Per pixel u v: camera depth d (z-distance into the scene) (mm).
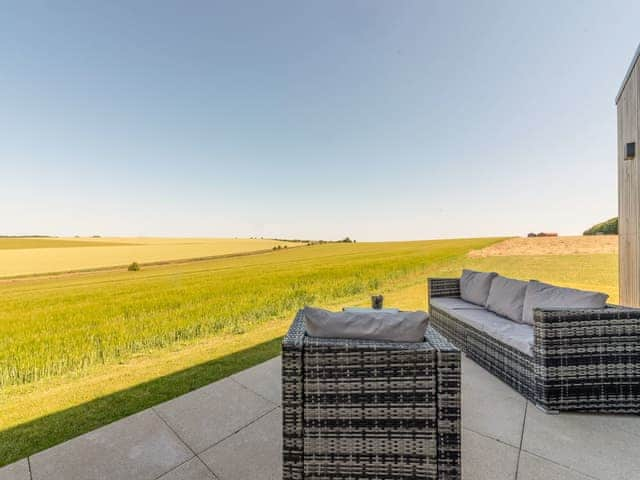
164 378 2695
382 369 1258
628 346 1871
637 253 3234
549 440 1639
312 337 1461
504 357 2400
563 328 1909
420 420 1237
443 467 1225
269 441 1689
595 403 1897
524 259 15258
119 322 5848
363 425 1259
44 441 1729
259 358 3135
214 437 1734
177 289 10664
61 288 13211
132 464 1504
